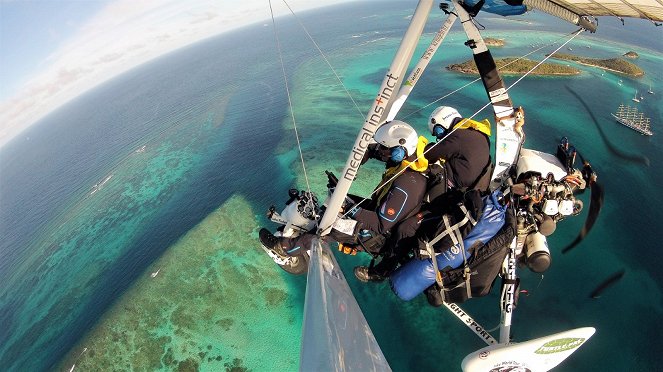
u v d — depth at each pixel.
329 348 2.62
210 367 7.11
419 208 3.57
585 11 3.36
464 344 6.60
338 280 3.80
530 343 3.80
